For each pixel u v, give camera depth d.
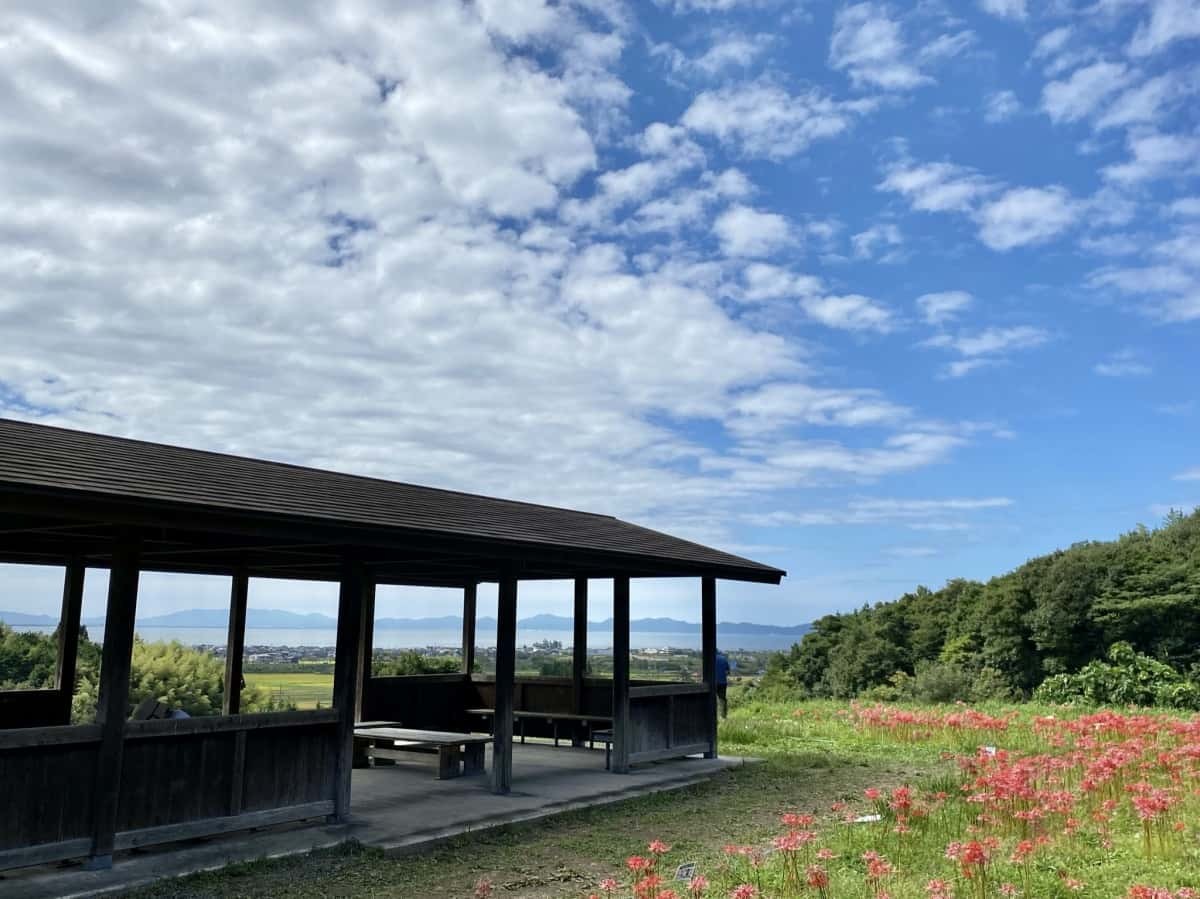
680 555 11.17
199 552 9.27
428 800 8.84
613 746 10.66
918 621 32.34
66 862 6.19
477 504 10.88
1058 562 25.89
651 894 5.20
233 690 10.54
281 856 6.70
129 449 7.71
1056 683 21.23
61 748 5.86
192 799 6.55
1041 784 8.55
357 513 7.39
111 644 6.18
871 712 15.02
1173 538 26.05
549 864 6.85
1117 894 5.53
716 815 8.54
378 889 6.15
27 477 5.20
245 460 9.09
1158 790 7.35
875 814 8.29
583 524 11.90
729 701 23.88
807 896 5.61
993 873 5.91
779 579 13.06
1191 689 18.81
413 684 13.16
